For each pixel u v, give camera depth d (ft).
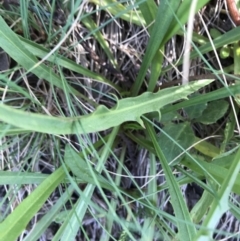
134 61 1.09
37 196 0.81
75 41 1.03
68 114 1.08
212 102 1.02
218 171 0.87
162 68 1.05
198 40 1.03
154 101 0.80
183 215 0.80
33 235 0.93
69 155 0.85
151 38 0.82
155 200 1.02
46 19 1.00
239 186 0.80
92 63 1.08
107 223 1.09
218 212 0.62
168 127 0.97
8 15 0.98
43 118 0.61
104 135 1.10
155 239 1.17
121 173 1.15
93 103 1.03
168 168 0.85
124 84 1.07
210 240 0.61
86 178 0.85
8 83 0.80
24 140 1.09
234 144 1.09
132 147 1.12
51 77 0.84
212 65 1.09
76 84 1.07
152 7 0.83
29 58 0.81
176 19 0.72
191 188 1.20
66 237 0.87
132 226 1.03
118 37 1.09
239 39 0.92
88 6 1.03
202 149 1.03
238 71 1.01
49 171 1.15
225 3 1.04
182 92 0.82
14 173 0.90
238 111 1.07
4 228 0.75
